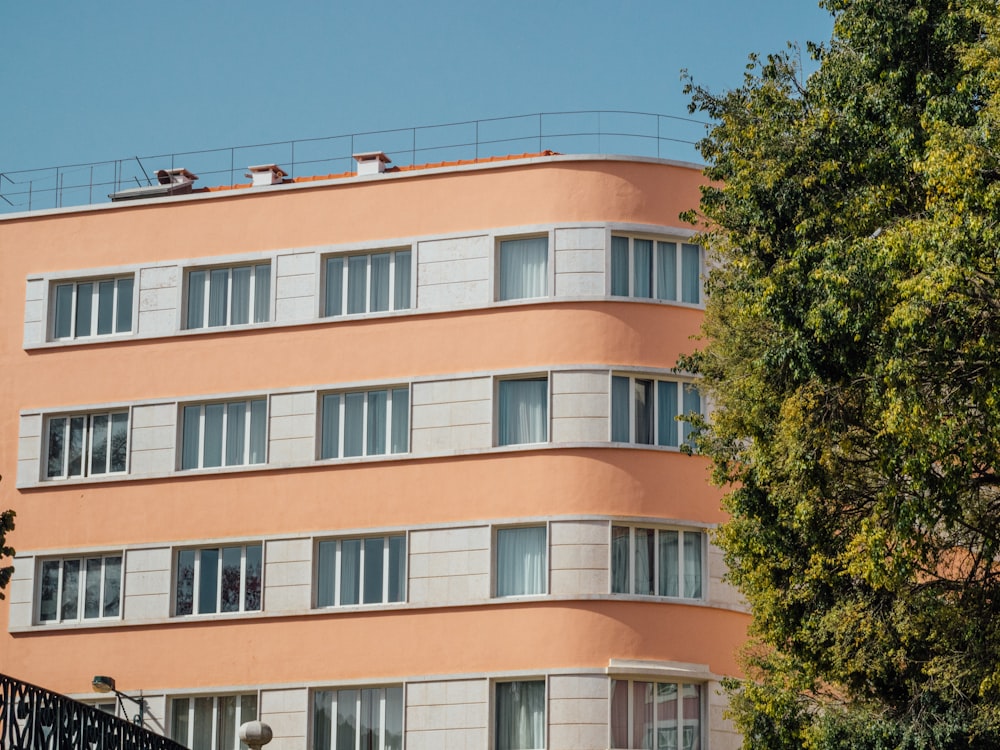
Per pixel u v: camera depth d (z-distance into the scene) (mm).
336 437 49094
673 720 45594
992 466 32625
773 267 34656
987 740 36094
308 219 50656
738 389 37781
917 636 36094
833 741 36406
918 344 30641
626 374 47344
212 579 49031
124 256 51969
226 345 50438
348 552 48156
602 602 45719
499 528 47094
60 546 50188
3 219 53250
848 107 33750
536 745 45375
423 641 46656
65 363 51656
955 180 29547
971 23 32594
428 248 49406
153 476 50000
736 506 37719
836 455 34594
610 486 46500
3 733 27141
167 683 48250
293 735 47000
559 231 48344
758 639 43000
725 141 37500
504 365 47844
